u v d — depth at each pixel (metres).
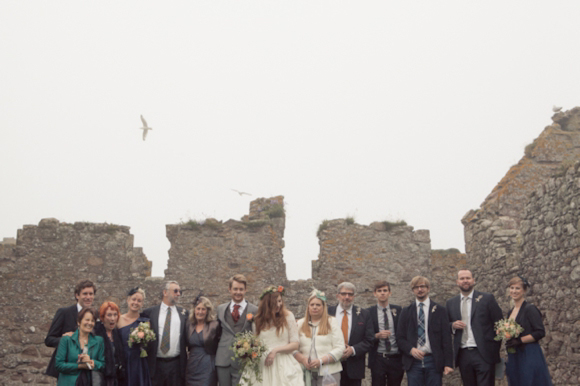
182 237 15.91
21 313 14.98
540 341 12.22
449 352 8.75
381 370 9.10
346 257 15.98
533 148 17.02
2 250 15.32
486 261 15.36
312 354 8.20
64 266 15.41
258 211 16.61
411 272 16.00
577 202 10.80
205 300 8.87
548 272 11.93
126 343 8.27
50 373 8.10
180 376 8.73
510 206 16.28
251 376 8.02
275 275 15.78
